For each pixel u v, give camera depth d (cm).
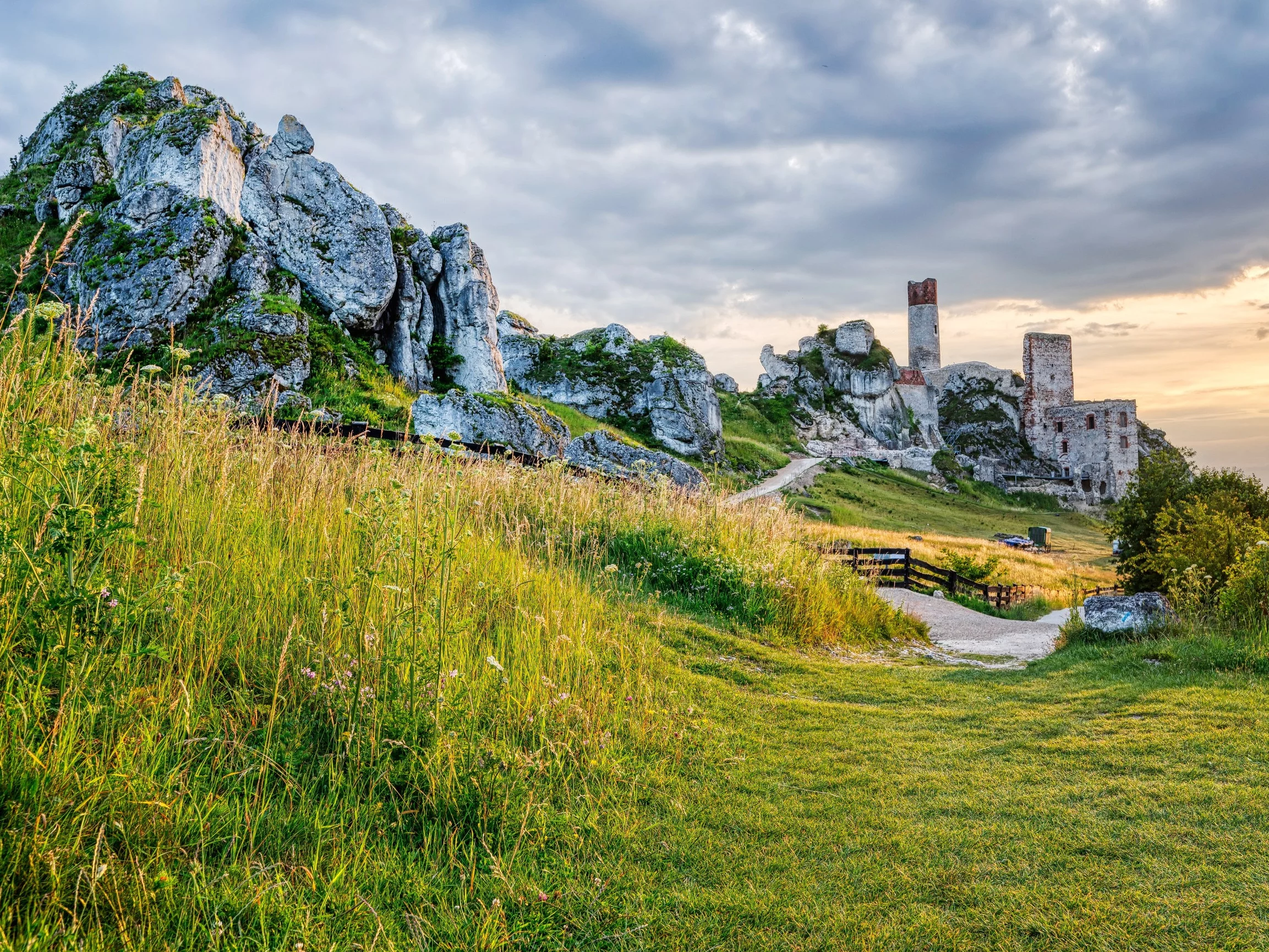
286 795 371
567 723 533
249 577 524
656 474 1432
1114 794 496
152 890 281
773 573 1160
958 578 2217
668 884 393
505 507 1048
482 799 412
